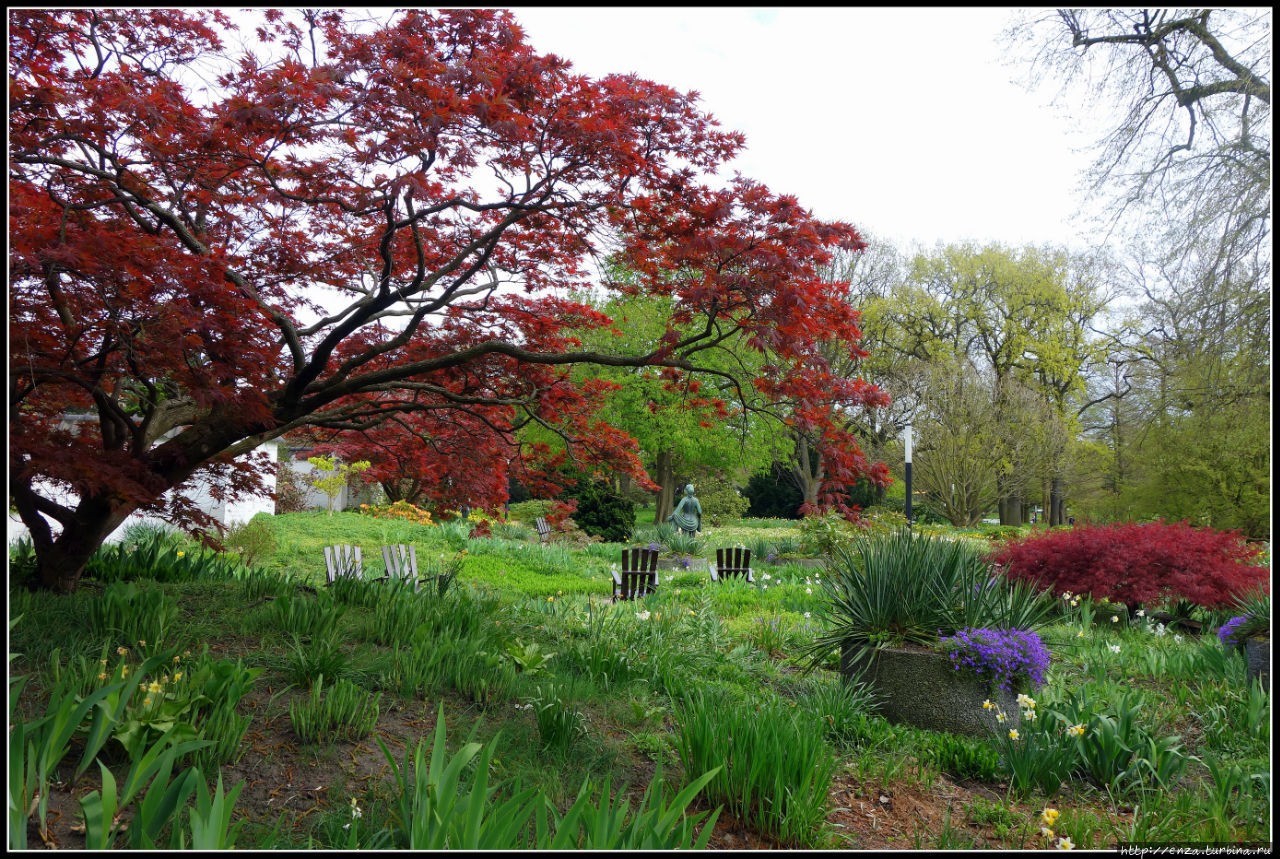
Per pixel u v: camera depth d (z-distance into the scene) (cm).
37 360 455
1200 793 431
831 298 600
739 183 556
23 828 235
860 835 345
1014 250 3128
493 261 700
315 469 2075
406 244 669
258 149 523
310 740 362
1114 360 2908
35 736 286
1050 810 316
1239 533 952
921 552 572
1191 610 942
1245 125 975
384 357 723
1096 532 912
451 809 255
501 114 477
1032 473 2597
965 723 496
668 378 734
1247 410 1534
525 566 1520
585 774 372
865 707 518
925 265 3178
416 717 409
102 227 482
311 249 675
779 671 638
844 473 617
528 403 724
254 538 1228
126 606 471
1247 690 574
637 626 651
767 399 652
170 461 587
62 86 513
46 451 445
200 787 231
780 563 1602
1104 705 556
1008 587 619
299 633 510
